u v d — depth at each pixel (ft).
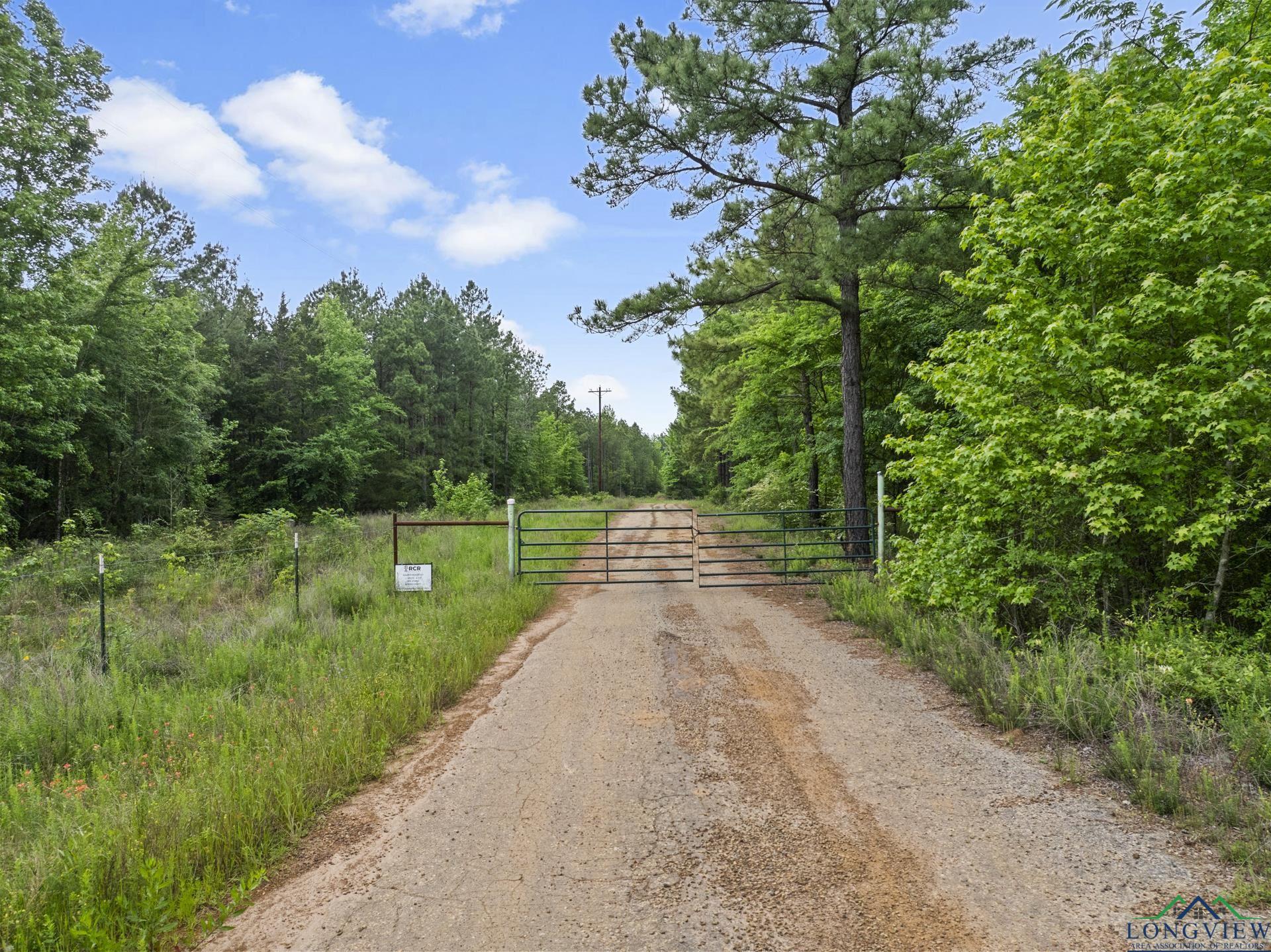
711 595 40.57
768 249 39.91
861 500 43.65
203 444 91.91
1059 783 14.73
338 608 34.68
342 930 10.54
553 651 27.96
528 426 235.61
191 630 29.43
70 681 21.49
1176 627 21.12
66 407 63.98
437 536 61.16
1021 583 23.99
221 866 12.20
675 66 37.04
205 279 144.05
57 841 11.84
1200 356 19.84
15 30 52.80
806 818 13.66
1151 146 22.93
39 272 56.03
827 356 58.85
